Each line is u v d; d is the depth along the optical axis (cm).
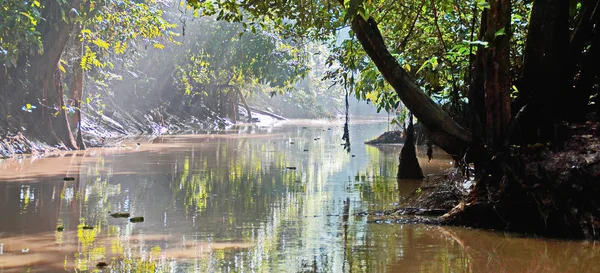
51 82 2134
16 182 1348
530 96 918
